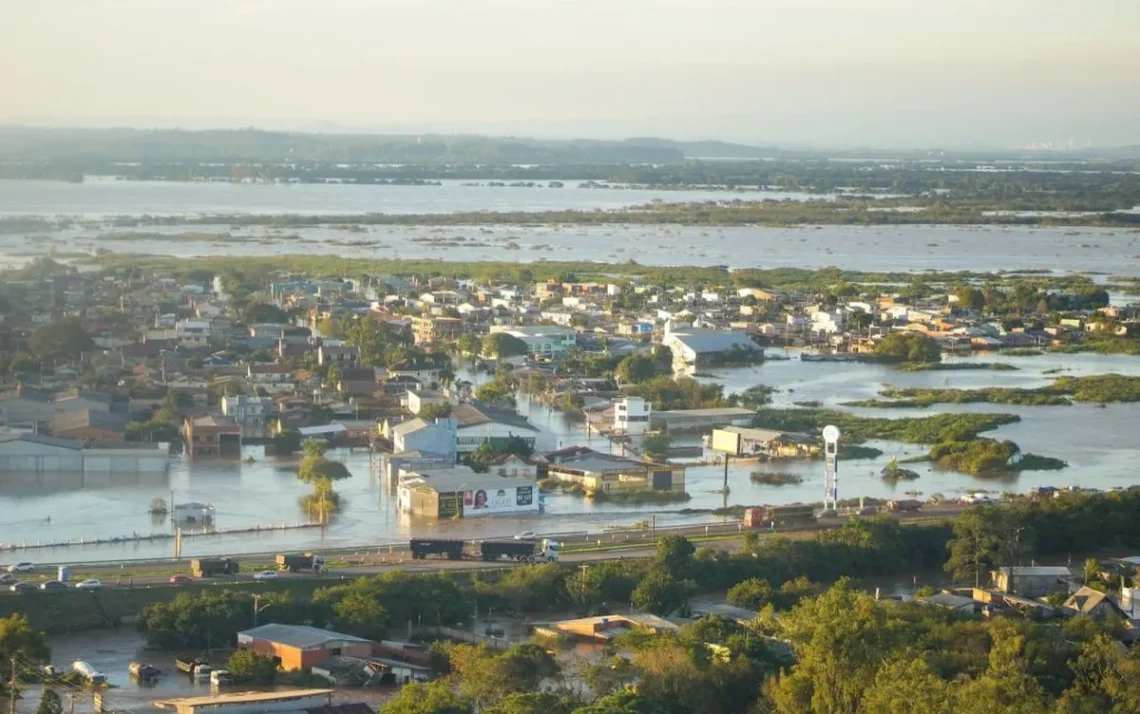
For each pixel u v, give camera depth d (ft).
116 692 387.34
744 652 398.01
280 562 504.84
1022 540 538.88
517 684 375.25
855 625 373.20
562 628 447.01
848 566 524.93
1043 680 382.22
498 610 476.95
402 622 458.50
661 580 479.82
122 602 464.65
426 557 527.81
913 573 535.60
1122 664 373.40
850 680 353.51
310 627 434.30
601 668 380.58
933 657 387.55
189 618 434.71
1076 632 426.51
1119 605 468.34
